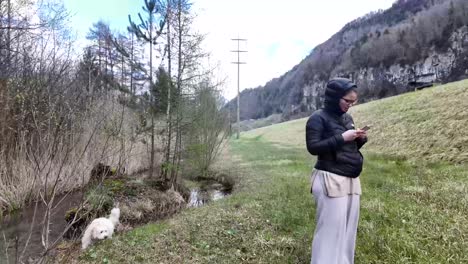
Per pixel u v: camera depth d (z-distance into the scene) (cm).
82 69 956
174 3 1035
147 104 1084
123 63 1159
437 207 552
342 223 305
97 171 845
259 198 745
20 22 940
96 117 918
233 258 418
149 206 823
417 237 434
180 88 1063
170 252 446
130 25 1047
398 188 696
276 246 446
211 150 1389
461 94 1602
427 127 1394
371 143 1555
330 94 314
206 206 748
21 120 766
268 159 1611
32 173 766
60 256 468
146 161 1309
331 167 306
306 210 594
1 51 895
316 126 312
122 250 469
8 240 561
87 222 570
